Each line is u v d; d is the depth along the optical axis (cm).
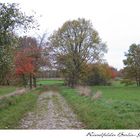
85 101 3266
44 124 2003
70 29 8081
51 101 3966
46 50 7300
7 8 2773
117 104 2658
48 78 10912
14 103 3052
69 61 8075
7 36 2797
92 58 8200
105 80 10400
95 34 8156
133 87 9294
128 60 11106
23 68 5725
